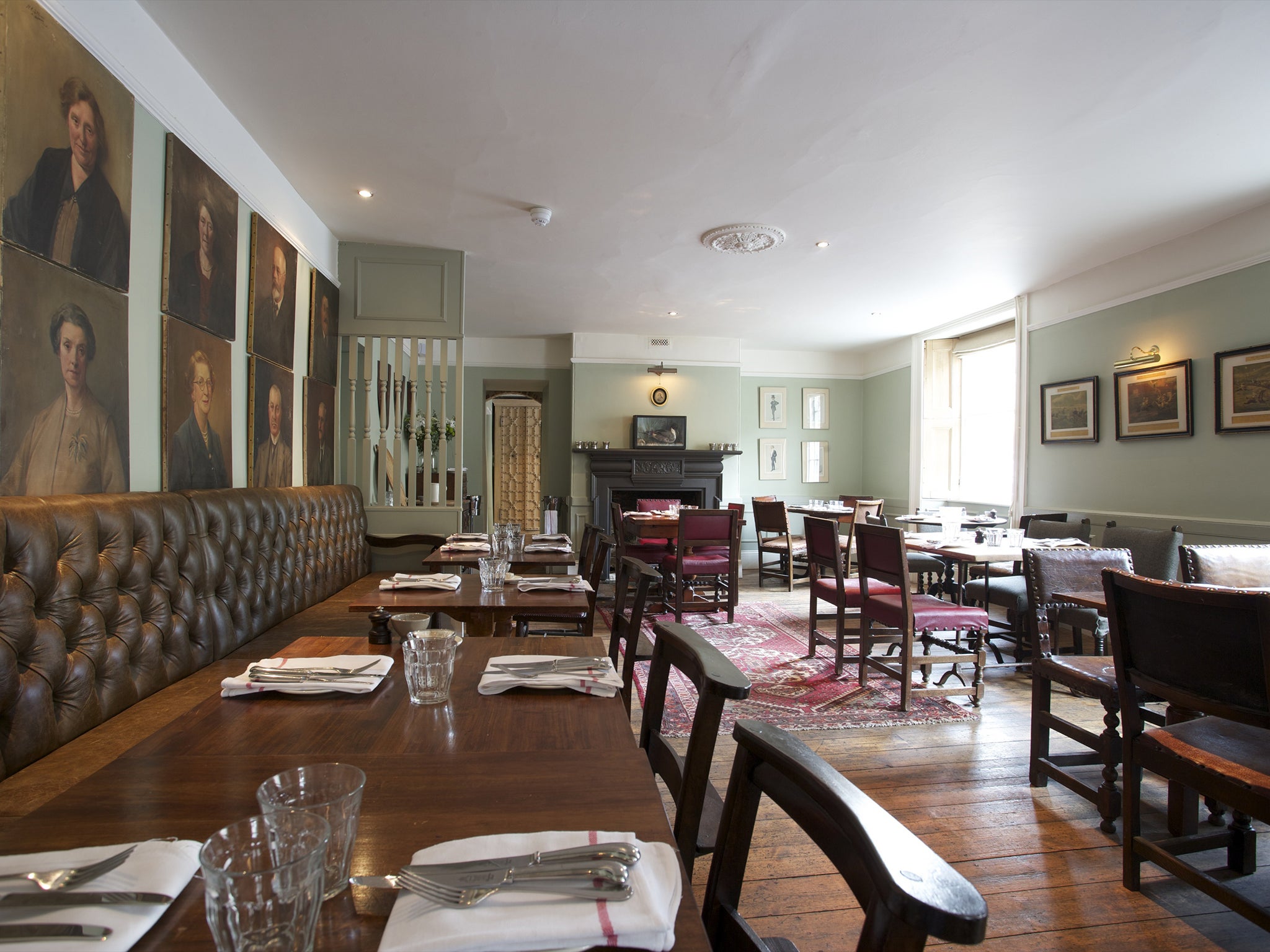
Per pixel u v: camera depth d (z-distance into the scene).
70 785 1.51
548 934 0.55
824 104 3.08
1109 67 2.81
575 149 3.52
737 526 5.43
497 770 0.93
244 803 0.82
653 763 1.21
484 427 8.75
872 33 2.59
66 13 2.01
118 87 2.28
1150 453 5.04
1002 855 2.11
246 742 1.02
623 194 4.09
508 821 0.78
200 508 2.56
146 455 2.49
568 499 8.73
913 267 5.55
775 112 3.16
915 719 3.26
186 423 2.75
